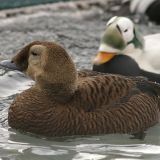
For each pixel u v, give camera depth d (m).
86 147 11.48
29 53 12.23
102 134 11.78
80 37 19.16
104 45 16.14
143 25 21.70
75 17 21.28
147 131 12.27
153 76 15.95
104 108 11.88
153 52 16.14
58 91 11.84
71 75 11.83
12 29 19.53
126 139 11.84
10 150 11.32
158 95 12.92
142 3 22.02
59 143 11.59
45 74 11.88
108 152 11.30
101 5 22.42
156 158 11.12
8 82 14.60
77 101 11.84
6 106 13.42
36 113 11.83
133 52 16.14
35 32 19.36
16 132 11.99
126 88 12.27
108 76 12.39
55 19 20.80
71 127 11.67
